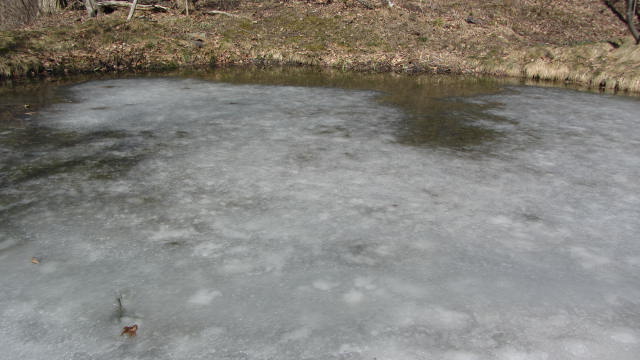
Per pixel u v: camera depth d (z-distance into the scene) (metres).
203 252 3.87
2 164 5.86
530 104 10.78
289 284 3.46
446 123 8.67
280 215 4.57
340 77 14.01
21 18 17.30
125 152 6.45
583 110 10.25
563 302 3.32
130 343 2.83
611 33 20.69
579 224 4.58
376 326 3.02
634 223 4.63
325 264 3.73
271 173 5.74
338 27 19.00
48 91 10.61
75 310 3.12
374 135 7.64
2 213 4.50
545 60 16.03
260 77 13.54
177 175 5.61
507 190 5.42
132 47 15.34
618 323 3.10
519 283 3.54
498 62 16.22
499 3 23.38
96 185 5.25
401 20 19.98
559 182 5.73
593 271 3.73
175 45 16.03
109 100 9.83
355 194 5.14
